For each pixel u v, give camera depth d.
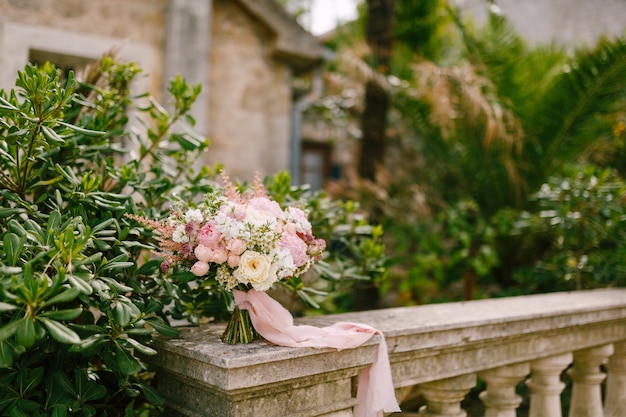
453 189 6.98
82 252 2.21
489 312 2.81
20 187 2.32
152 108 2.87
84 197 2.24
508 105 6.16
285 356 1.89
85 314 2.21
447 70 5.94
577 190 4.45
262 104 5.59
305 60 5.77
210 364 1.85
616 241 4.62
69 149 2.60
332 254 3.33
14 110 1.98
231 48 5.40
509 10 9.09
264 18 5.43
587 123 5.95
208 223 1.95
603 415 3.56
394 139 7.50
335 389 2.12
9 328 1.62
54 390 2.03
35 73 2.04
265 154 5.61
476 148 6.30
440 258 6.23
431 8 6.76
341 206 3.40
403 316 2.68
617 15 7.79
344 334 2.07
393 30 6.00
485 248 5.69
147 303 2.27
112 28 4.66
